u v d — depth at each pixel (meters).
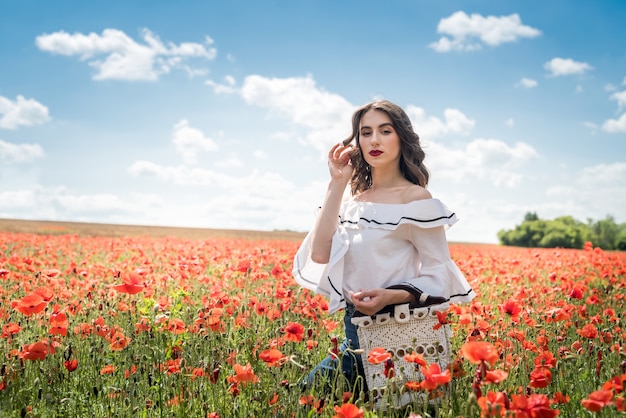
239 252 11.89
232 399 3.51
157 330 4.51
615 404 2.54
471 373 3.63
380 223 3.44
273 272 6.91
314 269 3.85
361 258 3.44
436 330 3.25
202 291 7.18
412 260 3.49
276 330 4.73
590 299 6.33
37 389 3.52
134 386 3.73
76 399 3.72
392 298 3.17
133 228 47.84
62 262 11.63
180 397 3.51
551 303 6.25
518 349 4.45
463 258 13.80
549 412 2.43
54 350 4.01
